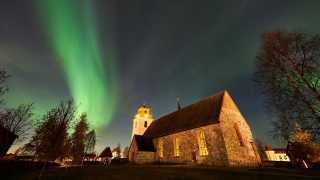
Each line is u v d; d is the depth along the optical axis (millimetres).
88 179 15336
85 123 40719
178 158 32938
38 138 14195
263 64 13820
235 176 15383
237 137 27859
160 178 15398
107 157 59188
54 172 20781
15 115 14305
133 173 19172
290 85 12320
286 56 12789
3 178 15398
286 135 12578
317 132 11125
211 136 27547
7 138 14148
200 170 20203
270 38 13727
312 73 11742
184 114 40812
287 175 15422
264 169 20625
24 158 21875
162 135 39656
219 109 29234
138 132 58562
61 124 14539
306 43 12234
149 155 39656
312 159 25156
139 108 63625
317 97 11250
